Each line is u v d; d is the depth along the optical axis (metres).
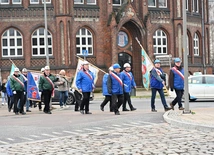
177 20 58.78
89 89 24.39
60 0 52.97
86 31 54.62
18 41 53.28
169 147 12.94
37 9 53.12
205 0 63.66
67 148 13.48
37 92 28.53
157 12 57.88
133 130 16.73
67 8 53.03
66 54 52.91
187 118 18.75
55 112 27.66
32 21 53.16
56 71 52.88
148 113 22.66
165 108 24.41
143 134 15.68
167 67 56.25
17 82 26.55
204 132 15.60
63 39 52.91
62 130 17.59
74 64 53.56
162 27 58.16
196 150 12.36
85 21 54.34
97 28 54.88
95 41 54.81
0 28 52.88
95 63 54.78
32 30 53.09
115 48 54.50
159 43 58.22
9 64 53.03
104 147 13.38
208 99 38.28
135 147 13.16
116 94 23.52
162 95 24.44
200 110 23.08
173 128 16.88
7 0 53.19
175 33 58.78
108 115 22.73
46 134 16.72
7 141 15.46
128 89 26.34
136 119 20.05
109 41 54.84
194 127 16.44
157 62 24.50
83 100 24.42
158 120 19.56
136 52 56.97
